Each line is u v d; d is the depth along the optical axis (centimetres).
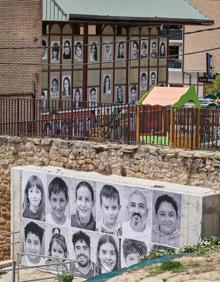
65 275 2541
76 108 3266
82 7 4006
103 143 3005
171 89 3256
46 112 3341
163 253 2475
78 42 4122
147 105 2977
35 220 3031
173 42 6900
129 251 2798
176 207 2683
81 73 4144
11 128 3256
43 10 3962
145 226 2756
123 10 4162
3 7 3881
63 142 3080
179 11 4456
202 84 5888
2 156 3219
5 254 3138
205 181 2759
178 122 2873
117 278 2105
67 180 2941
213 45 6912
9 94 3850
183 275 2045
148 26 4409
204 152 2788
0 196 3222
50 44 4009
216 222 2681
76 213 2925
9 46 3903
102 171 2986
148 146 2892
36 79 3919
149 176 2883
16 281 2817
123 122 2992
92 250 2892
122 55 4334
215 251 2303
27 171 3041
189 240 2655
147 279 2044
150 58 4488
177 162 2814
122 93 4359
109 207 2841
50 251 2995
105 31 4231
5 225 3206
